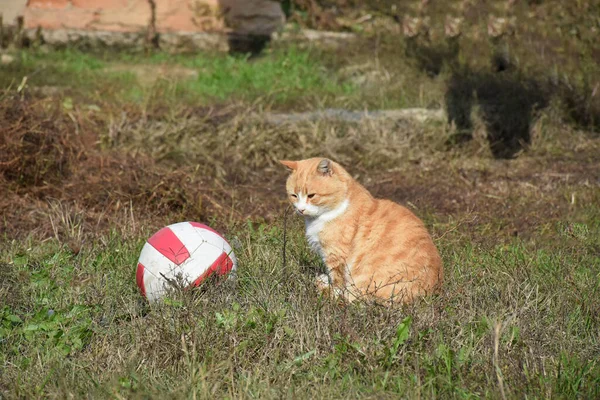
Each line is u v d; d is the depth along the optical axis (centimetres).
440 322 555
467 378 497
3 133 927
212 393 480
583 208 924
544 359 518
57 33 1522
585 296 624
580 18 1309
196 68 1462
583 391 488
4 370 525
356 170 1097
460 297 606
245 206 935
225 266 633
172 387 494
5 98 991
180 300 589
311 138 1141
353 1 1698
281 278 642
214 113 1183
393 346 521
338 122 1183
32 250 755
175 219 877
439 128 1190
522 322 571
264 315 572
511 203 948
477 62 1366
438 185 1033
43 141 950
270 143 1116
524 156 1160
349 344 524
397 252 629
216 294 607
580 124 1259
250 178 1055
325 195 652
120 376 502
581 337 573
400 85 1349
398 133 1181
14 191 909
